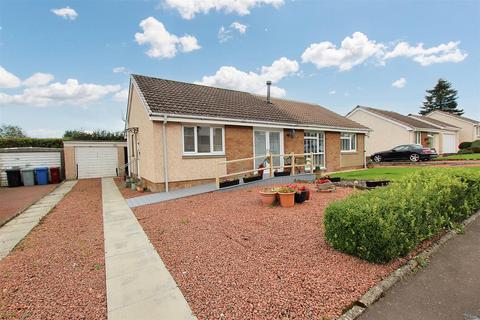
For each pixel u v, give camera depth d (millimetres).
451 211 5074
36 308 2941
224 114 12055
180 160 10844
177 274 3580
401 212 3748
